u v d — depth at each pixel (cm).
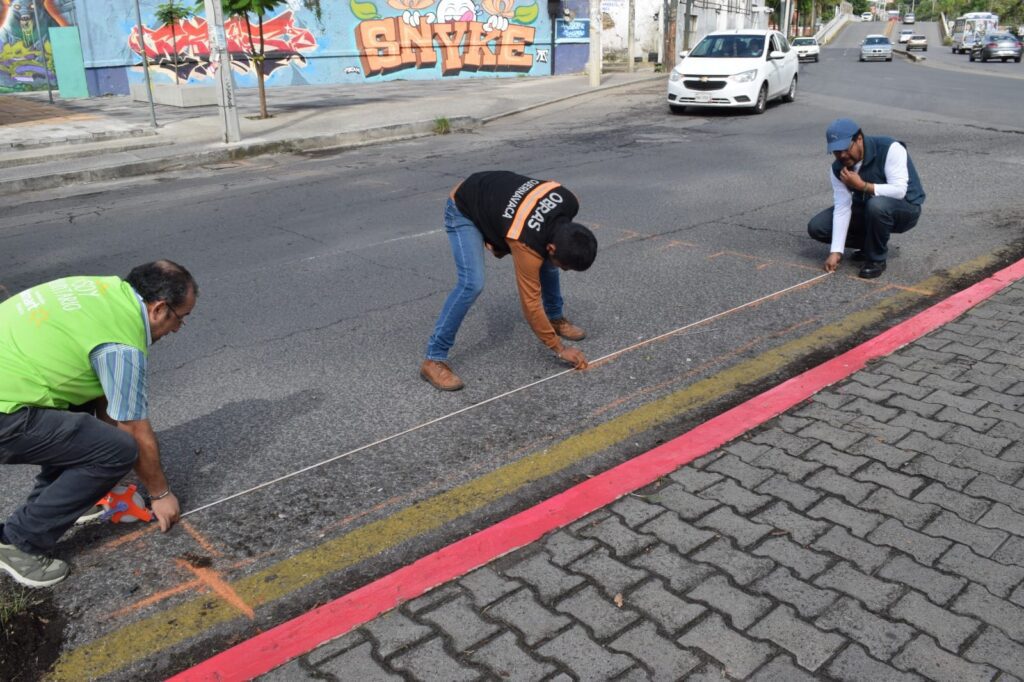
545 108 1695
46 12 2162
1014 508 302
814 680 229
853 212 570
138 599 280
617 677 233
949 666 232
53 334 265
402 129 1384
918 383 401
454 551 291
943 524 294
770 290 549
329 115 1559
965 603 256
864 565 274
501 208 374
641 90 1980
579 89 1986
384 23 2461
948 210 725
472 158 1118
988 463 331
